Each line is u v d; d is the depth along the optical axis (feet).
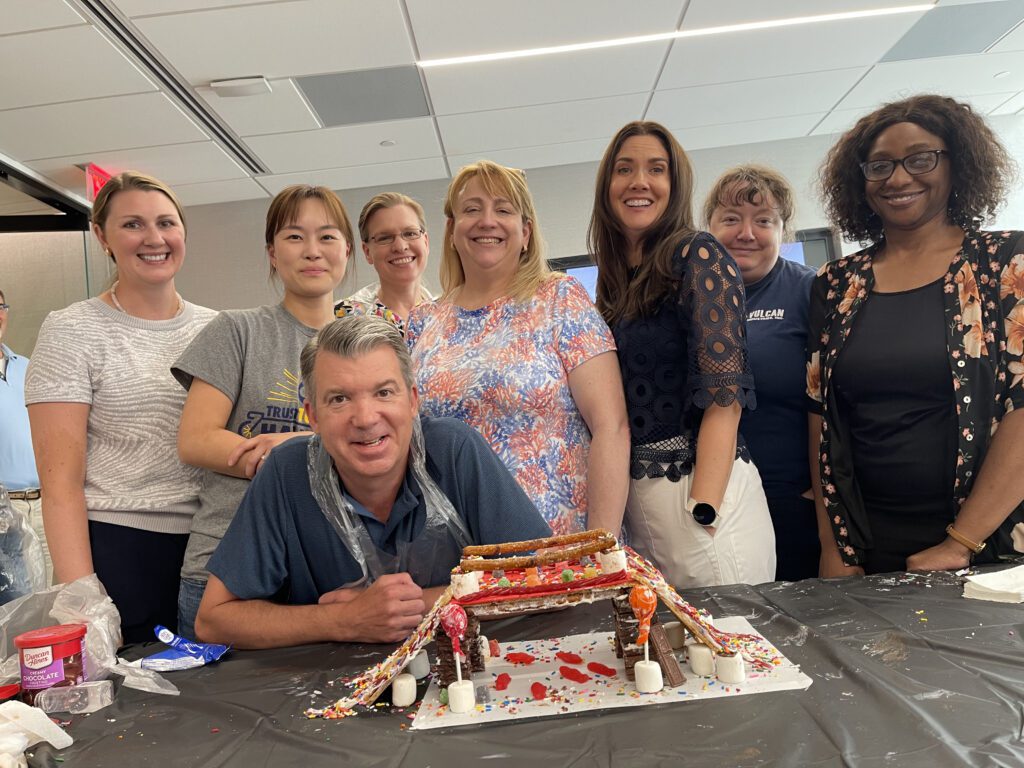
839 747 2.46
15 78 11.87
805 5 12.12
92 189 15.58
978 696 2.76
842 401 5.68
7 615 4.12
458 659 3.20
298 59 12.14
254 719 3.19
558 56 12.93
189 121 13.98
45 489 5.68
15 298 17.90
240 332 5.81
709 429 5.20
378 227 8.70
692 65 13.83
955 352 5.12
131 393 5.95
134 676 3.69
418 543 4.42
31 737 3.03
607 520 5.11
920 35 13.61
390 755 2.75
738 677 3.07
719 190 7.09
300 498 4.37
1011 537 4.98
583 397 5.33
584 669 3.43
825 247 19.19
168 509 5.93
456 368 5.45
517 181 5.73
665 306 5.53
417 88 13.60
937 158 5.22
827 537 5.98
